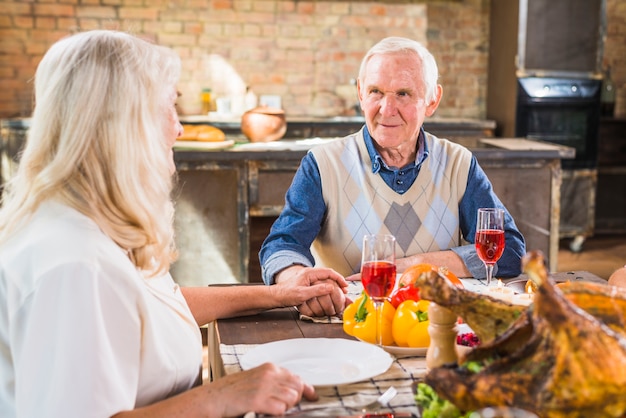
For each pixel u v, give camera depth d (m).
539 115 5.62
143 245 1.22
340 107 6.12
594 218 6.16
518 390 0.94
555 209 3.78
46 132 1.18
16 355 1.11
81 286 1.08
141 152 1.20
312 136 5.51
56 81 1.18
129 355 1.14
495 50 6.04
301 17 5.98
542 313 0.91
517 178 3.73
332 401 1.19
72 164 1.16
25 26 5.61
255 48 5.96
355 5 6.04
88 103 1.16
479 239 1.77
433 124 5.59
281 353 1.38
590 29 5.57
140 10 5.75
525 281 1.71
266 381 1.15
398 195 2.17
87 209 1.17
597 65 5.62
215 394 1.13
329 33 6.04
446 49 6.21
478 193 2.22
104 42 1.20
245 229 3.61
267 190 3.61
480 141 4.20
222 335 1.54
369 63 2.12
